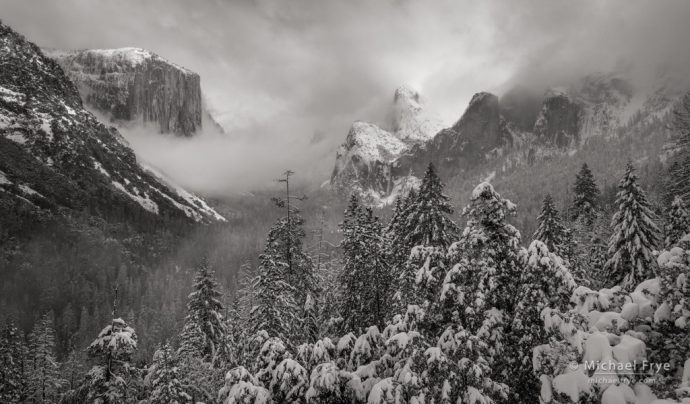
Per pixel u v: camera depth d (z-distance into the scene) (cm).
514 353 1268
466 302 1302
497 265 1374
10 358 4312
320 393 1132
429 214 2766
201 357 3678
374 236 2878
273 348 1296
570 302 1188
